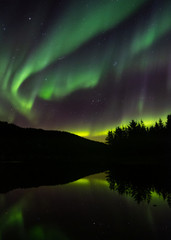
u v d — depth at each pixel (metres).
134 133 59.62
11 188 13.23
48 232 5.80
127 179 16.06
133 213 7.31
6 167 29.80
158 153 43.44
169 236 5.30
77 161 42.28
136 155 45.22
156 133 57.88
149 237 5.28
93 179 16.77
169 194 10.14
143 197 9.67
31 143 70.31
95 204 8.70
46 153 61.03
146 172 20.67
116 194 10.57
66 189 12.45
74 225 6.30
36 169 26.89
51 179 17.23
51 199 9.90
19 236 5.54
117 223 6.37
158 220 6.52
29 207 8.54
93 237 5.39
